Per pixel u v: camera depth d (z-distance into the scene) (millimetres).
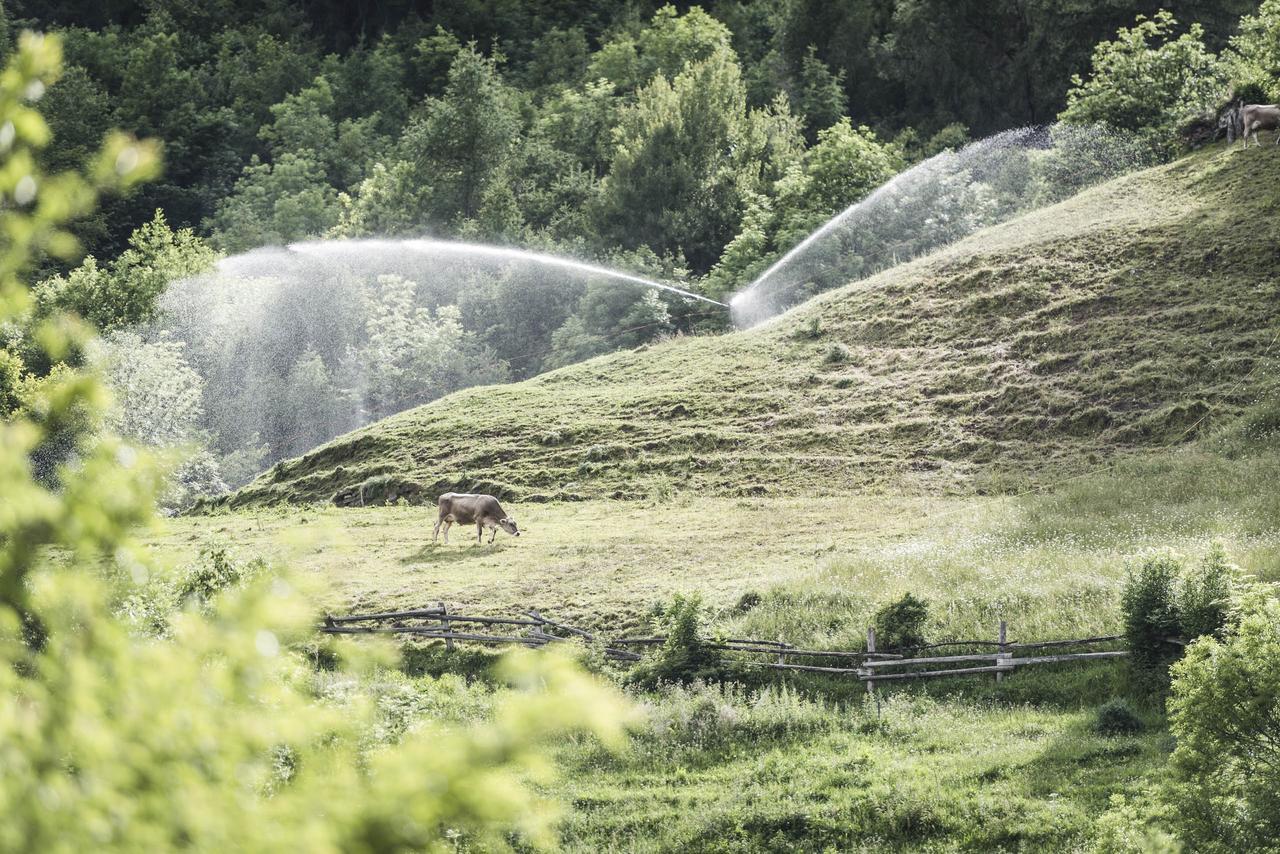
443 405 173375
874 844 62531
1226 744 44344
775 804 66125
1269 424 121062
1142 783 61500
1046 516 107250
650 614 95562
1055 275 160500
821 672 84250
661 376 168500
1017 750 69562
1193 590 74812
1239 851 41625
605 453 147250
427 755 15695
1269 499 100438
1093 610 83438
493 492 144250
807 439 142500
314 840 15102
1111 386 136875
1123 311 150125
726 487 136250
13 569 15633
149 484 16359
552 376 178500
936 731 74438
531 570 110938
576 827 66562
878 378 153250
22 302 16000
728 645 87125
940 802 63938
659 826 66125
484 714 81750
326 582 17297
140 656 15914
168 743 15430
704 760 74312
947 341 156625
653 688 85375
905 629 84500
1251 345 137500
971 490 125938
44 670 15539
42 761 14961
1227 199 165750
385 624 99125
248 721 16141
